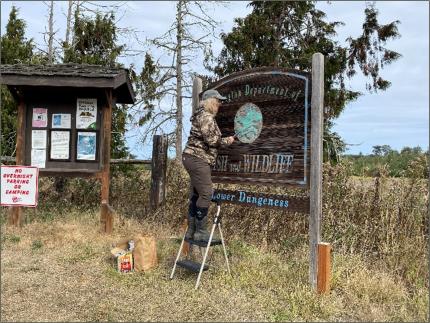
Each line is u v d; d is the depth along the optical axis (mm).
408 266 5438
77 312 4496
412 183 6223
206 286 5289
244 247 6871
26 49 11578
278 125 5539
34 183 7188
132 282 5395
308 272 5574
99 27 10984
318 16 11570
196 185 5602
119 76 7559
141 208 9406
